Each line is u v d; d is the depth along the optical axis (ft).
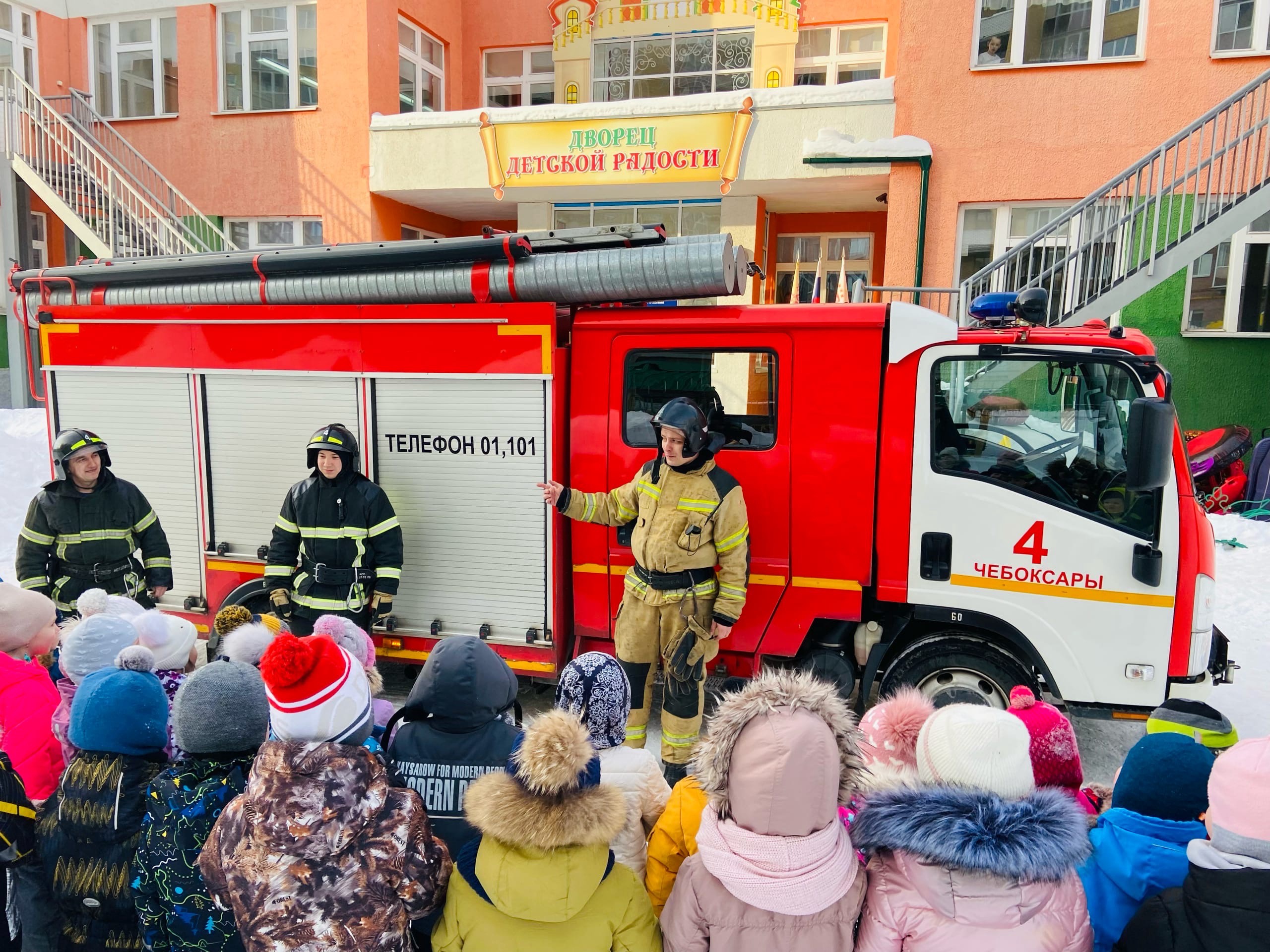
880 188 36.70
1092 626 12.52
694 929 5.84
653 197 40.11
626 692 7.71
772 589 13.66
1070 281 32.63
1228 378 34.53
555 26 44.27
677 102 36.27
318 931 5.63
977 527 12.85
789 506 13.52
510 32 46.19
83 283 16.38
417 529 14.92
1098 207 32.45
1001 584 12.82
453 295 14.20
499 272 13.84
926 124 33.86
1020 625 12.78
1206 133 31.22
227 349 15.51
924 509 13.03
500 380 14.17
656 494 12.62
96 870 7.10
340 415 15.07
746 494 13.66
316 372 15.07
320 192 42.39
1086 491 12.50
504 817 5.66
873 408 13.12
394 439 14.85
